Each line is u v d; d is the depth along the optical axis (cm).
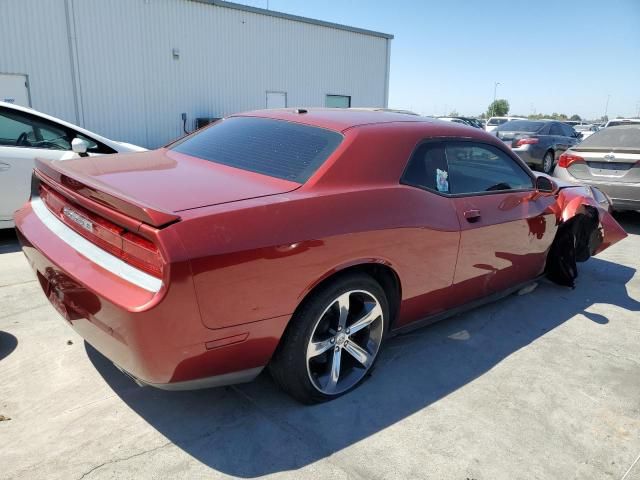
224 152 295
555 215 411
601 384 302
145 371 201
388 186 273
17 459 211
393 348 332
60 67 1392
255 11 1781
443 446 239
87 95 1454
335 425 248
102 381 270
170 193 224
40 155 518
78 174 243
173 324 193
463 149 333
